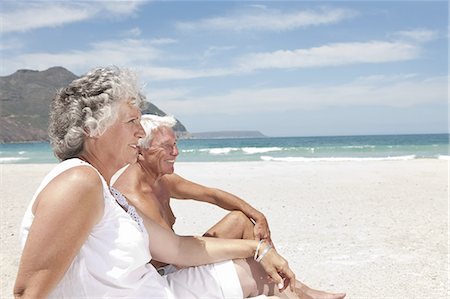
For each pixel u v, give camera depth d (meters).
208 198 3.81
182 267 3.11
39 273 2.07
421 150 38.38
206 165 20.89
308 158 29.22
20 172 19.14
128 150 2.46
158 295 2.53
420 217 8.35
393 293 4.77
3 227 8.06
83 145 2.38
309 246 6.55
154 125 3.38
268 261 3.02
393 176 14.98
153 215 3.36
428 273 5.36
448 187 12.12
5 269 5.66
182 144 86.94
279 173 16.50
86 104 2.30
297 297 3.18
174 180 3.79
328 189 12.07
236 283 2.92
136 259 2.40
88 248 2.29
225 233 3.49
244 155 35.78
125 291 2.38
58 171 2.25
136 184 3.41
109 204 2.32
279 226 7.79
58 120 2.36
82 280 2.28
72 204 2.13
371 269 5.54
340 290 4.88
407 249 6.34
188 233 7.35
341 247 6.49
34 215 2.21
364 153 35.44
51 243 2.08
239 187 12.65
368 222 8.02
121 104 2.37
